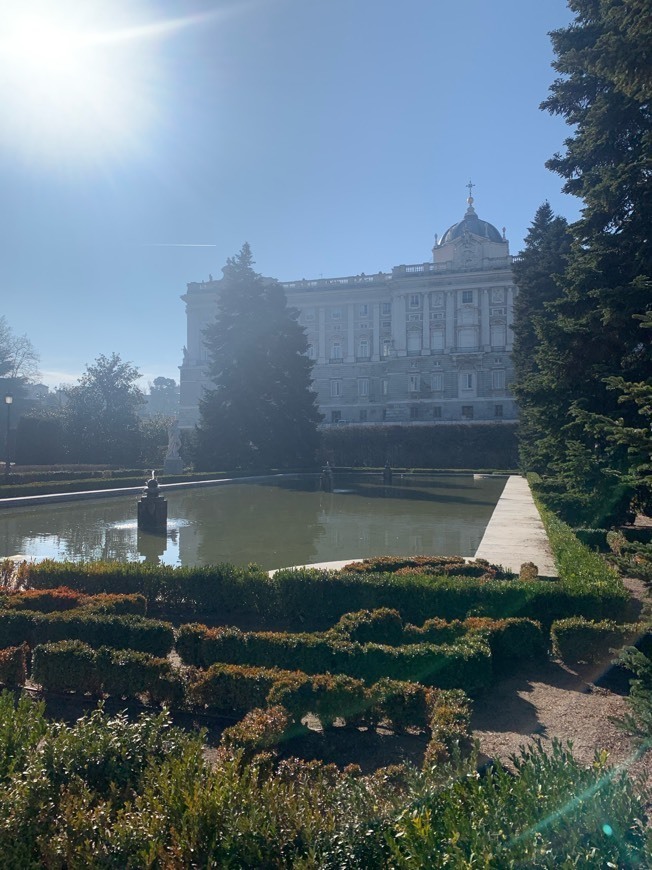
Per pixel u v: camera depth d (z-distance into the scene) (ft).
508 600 31.30
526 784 11.60
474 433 214.69
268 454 168.66
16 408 246.68
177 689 23.38
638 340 42.57
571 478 47.73
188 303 295.89
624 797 11.48
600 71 31.01
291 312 183.42
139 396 189.47
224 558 56.24
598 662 27.37
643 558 21.40
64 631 28.50
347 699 21.11
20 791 13.12
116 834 11.98
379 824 11.72
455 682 23.75
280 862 11.39
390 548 61.05
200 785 12.85
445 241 292.81
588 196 45.75
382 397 280.51
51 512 91.97
